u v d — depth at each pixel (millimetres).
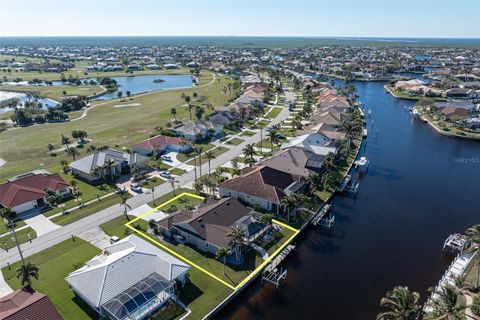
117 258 53031
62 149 121125
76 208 79938
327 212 79688
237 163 104312
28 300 45438
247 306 52344
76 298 51656
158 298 49781
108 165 93438
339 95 187625
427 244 67938
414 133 140750
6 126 152125
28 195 80750
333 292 55250
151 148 112125
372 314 51031
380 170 103812
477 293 51250
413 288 56188
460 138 133625
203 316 48312
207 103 190625
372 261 62812
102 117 166875
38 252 63188
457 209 81312
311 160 98125
